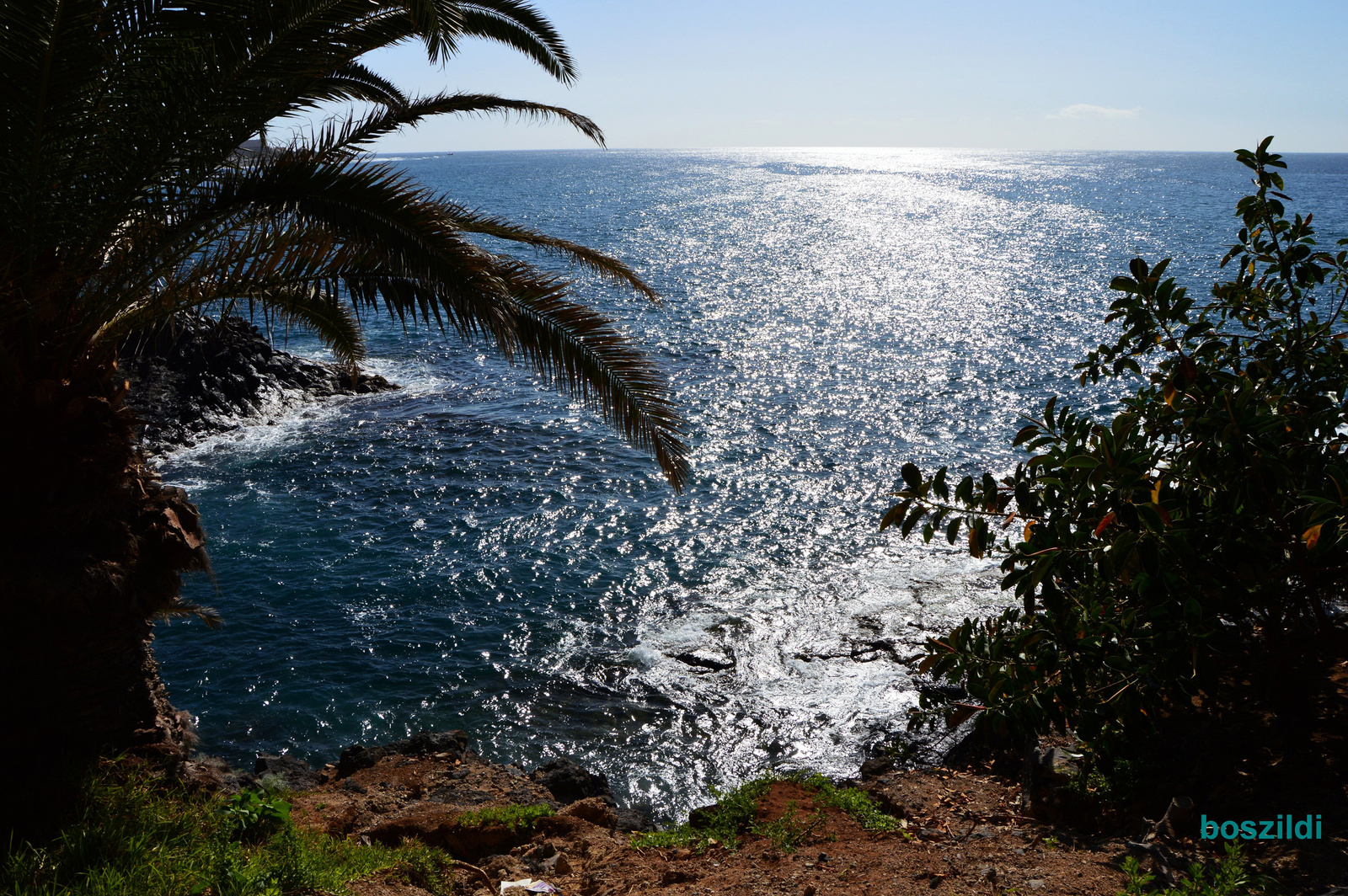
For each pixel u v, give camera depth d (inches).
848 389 1401.3
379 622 683.4
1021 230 4168.3
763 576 759.1
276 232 251.3
